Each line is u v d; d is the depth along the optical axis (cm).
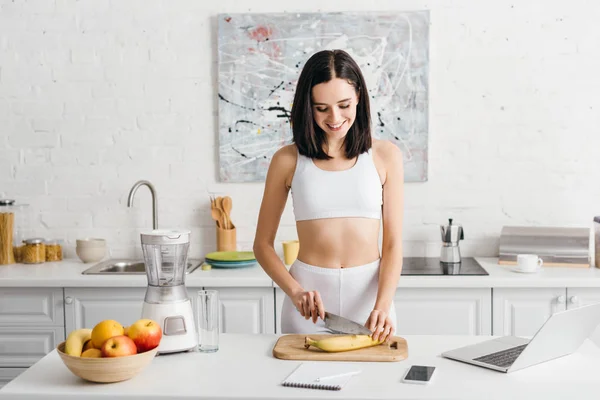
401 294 338
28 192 396
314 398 169
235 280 338
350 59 229
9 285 343
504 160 384
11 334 350
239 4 382
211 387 177
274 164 248
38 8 388
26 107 392
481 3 377
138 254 398
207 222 394
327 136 241
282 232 392
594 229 366
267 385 178
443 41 379
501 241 366
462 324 338
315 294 219
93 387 177
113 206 396
